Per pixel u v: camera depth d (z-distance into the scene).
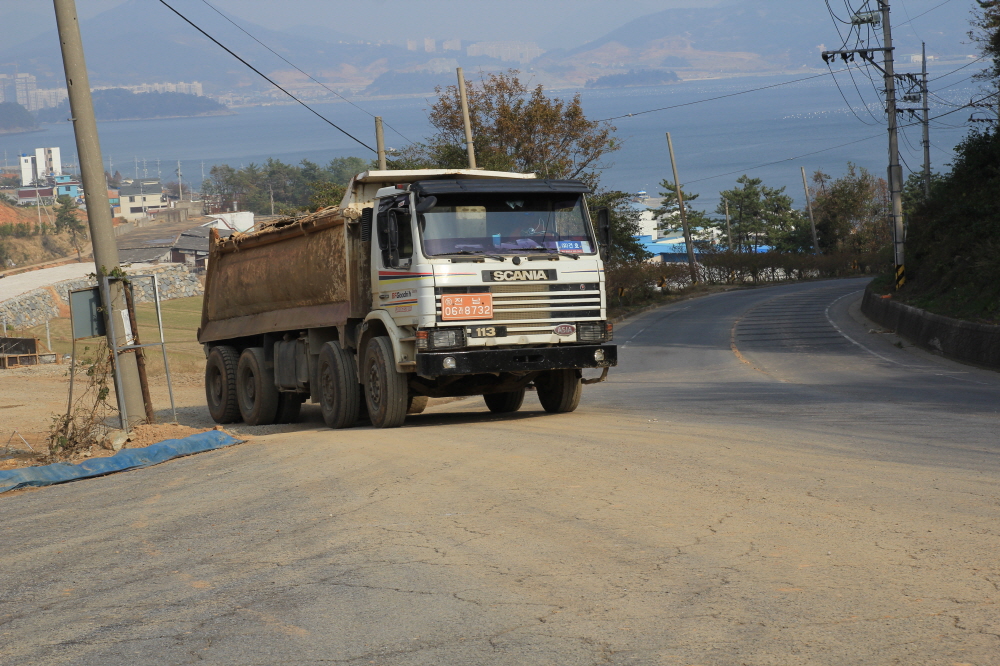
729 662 3.93
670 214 111.56
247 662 4.18
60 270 74.44
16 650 4.54
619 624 4.41
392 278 11.79
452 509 6.81
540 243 11.66
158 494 8.22
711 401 15.38
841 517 6.16
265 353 16.09
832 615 4.41
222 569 5.69
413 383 12.42
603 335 11.81
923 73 48.94
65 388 24.67
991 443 9.52
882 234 94.50
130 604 5.14
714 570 5.14
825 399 15.11
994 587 4.70
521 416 13.64
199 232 126.00
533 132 42.47
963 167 33.44
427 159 42.09
